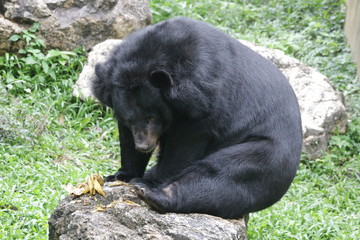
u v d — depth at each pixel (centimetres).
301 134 1056
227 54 984
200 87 930
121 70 952
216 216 959
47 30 1805
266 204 1004
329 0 2591
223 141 987
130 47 968
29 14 1789
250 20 2466
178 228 869
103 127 1666
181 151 983
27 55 1792
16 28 1770
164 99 949
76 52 1836
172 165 988
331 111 1742
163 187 962
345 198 1471
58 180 1320
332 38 2344
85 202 944
